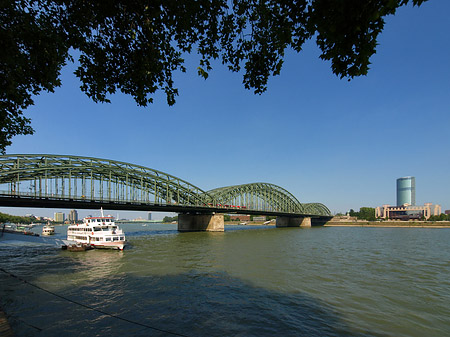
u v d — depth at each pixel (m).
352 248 40.12
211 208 83.44
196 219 90.06
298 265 25.92
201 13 7.46
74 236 44.28
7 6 6.93
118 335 11.19
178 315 13.44
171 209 72.94
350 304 15.05
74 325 12.19
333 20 4.45
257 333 11.48
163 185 78.38
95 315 13.41
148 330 11.69
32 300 15.76
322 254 33.50
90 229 40.94
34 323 12.41
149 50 7.55
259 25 7.62
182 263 27.05
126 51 7.71
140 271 23.36
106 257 31.36
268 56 7.61
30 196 47.16
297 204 142.25
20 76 8.41
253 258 30.17
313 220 167.38
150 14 6.70
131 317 13.19
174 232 82.62
